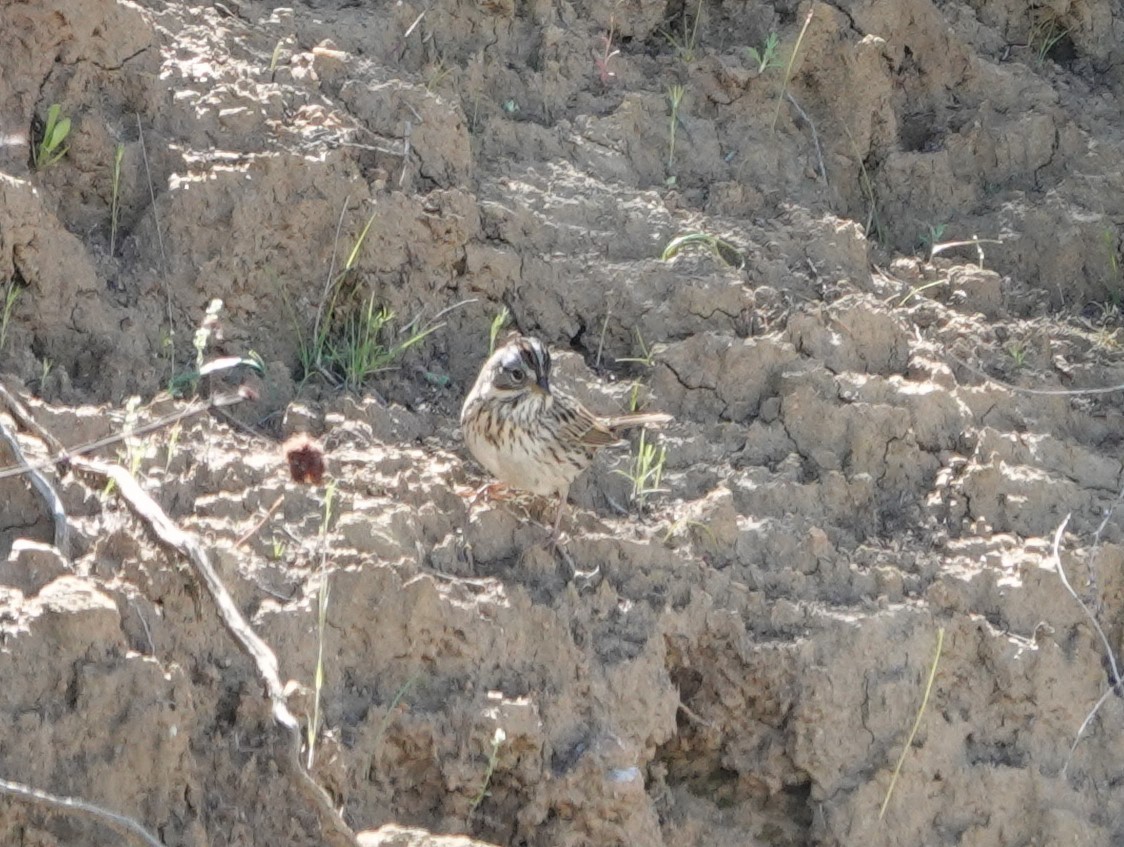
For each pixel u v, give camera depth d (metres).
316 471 11.04
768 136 15.40
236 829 9.53
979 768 11.57
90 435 10.88
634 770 10.60
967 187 15.90
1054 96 16.64
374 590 10.41
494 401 11.30
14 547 9.60
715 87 15.43
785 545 11.97
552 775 10.52
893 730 11.46
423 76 14.34
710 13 16.08
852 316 13.51
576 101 15.05
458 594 10.68
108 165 12.35
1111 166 16.11
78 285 11.77
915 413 12.98
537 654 10.79
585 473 12.12
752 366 13.09
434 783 10.41
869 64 15.67
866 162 15.85
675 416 12.98
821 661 11.40
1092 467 13.26
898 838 11.38
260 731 9.77
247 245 12.40
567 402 11.48
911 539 12.38
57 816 8.97
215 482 10.84
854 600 11.81
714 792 11.66
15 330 11.55
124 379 11.62
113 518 10.15
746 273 13.96
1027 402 13.72
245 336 12.41
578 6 15.58
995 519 12.62
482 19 15.09
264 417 12.01
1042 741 11.81
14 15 12.25
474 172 13.83
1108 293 15.49
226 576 10.09
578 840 10.57
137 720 9.21
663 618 11.20
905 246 15.61
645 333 13.38
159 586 9.83
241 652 9.88
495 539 11.38
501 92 14.79
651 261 13.65
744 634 11.33
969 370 13.74
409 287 13.01
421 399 12.67
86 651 9.25
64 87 12.41
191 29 13.46
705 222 14.30
